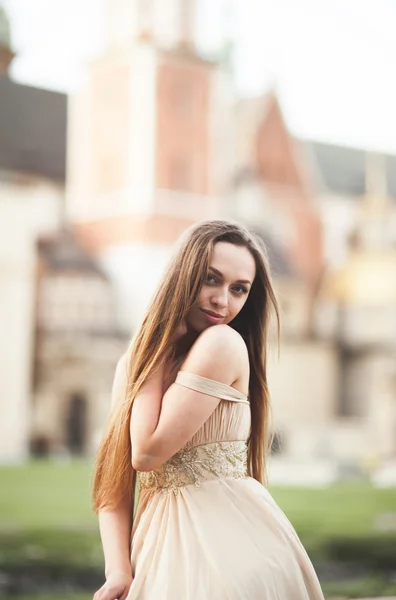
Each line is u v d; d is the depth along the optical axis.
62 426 23.45
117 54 24.12
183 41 24.73
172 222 24.52
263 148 26.77
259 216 26.59
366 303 29.00
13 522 14.13
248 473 1.99
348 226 28.59
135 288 24.05
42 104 23.56
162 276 1.82
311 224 27.98
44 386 23.33
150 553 1.70
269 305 1.96
